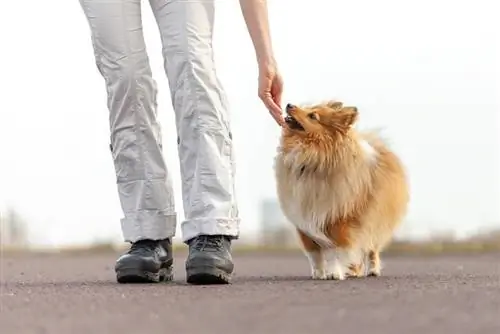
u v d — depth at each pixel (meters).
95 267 15.78
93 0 8.73
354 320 5.36
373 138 11.53
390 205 11.11
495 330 4.95
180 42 8.48
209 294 7.17
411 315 5.59
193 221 8.54
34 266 16.44
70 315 5.92
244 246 27.28
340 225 10.38
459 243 23.95
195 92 8.48
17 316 5.96
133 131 8.97
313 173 10.44
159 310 6.06
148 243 9.12
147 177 9.03
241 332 4.95
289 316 5.58
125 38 8.73
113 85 8.86
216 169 8.50
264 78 8.85
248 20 8.90
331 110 10.60
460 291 7.27
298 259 20.55
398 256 21.47
